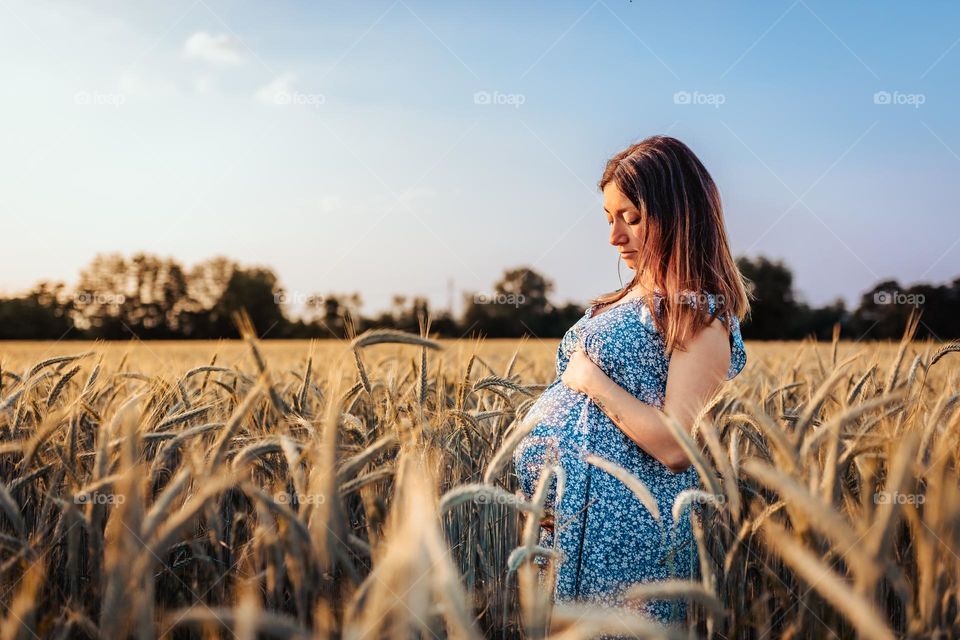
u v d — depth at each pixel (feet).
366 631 2.55
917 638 4.02
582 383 7.15
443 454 6.53
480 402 9.55
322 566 4.69
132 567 3.38
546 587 4.43
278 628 3.04
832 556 4.54
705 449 7.07
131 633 3.80
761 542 6.28
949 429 4.88
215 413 7.89
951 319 77.51
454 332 89.30
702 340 6.61
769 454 6.74
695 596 3.82
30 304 155.02
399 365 11.83
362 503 6.86
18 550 4.99
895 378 7.41
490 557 7.30
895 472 3.54
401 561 2.46
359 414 8.31
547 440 7.28
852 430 6.56
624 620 2.85
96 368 8.16
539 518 3.92
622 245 7.82
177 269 184.55
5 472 7.45
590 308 8.55
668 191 6.92
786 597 5.55
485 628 6.68
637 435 6.68
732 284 7.02
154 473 6.15
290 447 4.68
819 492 4.51
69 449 6.24
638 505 7.06
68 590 5.98
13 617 4.43
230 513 7.02
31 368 7.89
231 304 180.96
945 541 4.03
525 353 25.46
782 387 9.37
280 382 10.90
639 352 7.05
